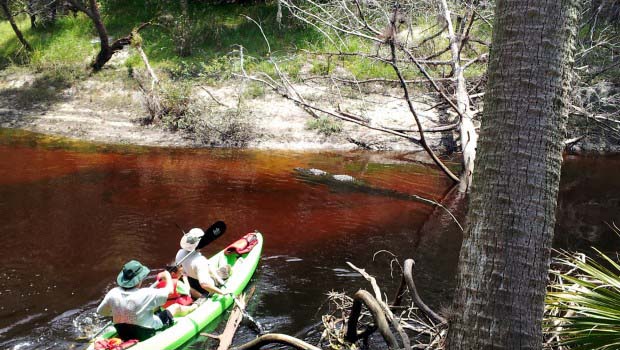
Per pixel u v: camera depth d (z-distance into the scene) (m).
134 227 8.29
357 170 12.27
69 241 7.70
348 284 6.87
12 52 18.94
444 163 13.18
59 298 6.17
